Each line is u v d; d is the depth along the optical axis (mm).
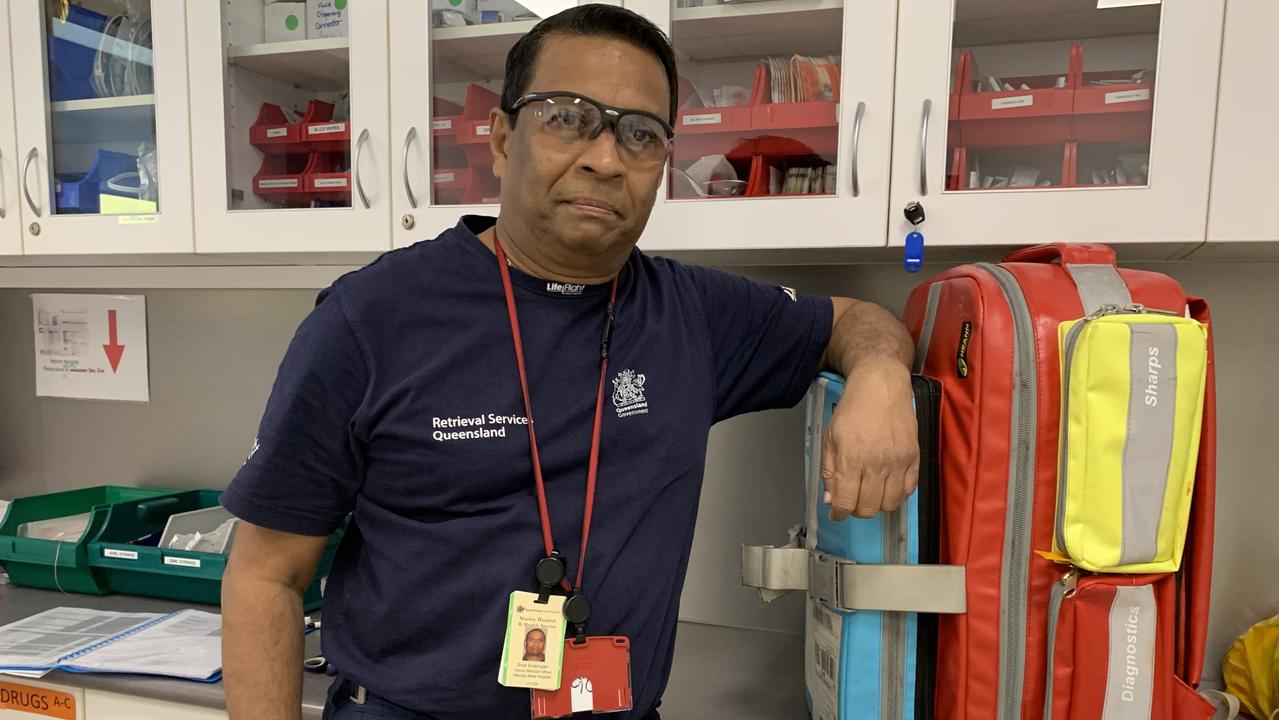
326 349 833
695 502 963
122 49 1501
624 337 926
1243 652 1257
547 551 855
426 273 879
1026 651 827
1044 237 1072
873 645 885
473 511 862
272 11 1442
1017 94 1088
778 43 1272
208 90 1396
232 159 1428
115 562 1556
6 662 1265
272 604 896
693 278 1041
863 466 817
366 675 872
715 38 1276
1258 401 1315
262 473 842
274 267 1611
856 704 893
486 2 1346
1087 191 1057
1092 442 764
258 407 1828
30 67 1488
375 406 835
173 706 1223
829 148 1197
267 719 879
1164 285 846
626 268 974
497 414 856
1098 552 771
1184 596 863
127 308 1897
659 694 957
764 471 1535
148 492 1854
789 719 1176
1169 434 760
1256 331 1310
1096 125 1095
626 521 884
